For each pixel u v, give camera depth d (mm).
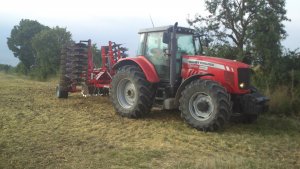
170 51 8570
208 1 11742
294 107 9953
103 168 5453
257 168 5477
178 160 5859
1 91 13016
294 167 5785
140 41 9453
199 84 7789
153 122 8500
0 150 6102
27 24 29516
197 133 7637
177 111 9641
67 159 5789
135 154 6121
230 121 8875
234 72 7922
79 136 7113
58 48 23125
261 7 10906
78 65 10977
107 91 11047
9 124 7895
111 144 6652
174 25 8547
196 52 9305
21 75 27578
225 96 7590
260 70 10789
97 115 9133
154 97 8914
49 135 7109
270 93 10273
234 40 11688
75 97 11906
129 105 9070
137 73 8836
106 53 10898
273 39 10500
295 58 10945
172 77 8523
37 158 5793
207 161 5629
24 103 10500
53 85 16000
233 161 5684
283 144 7121
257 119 9180
